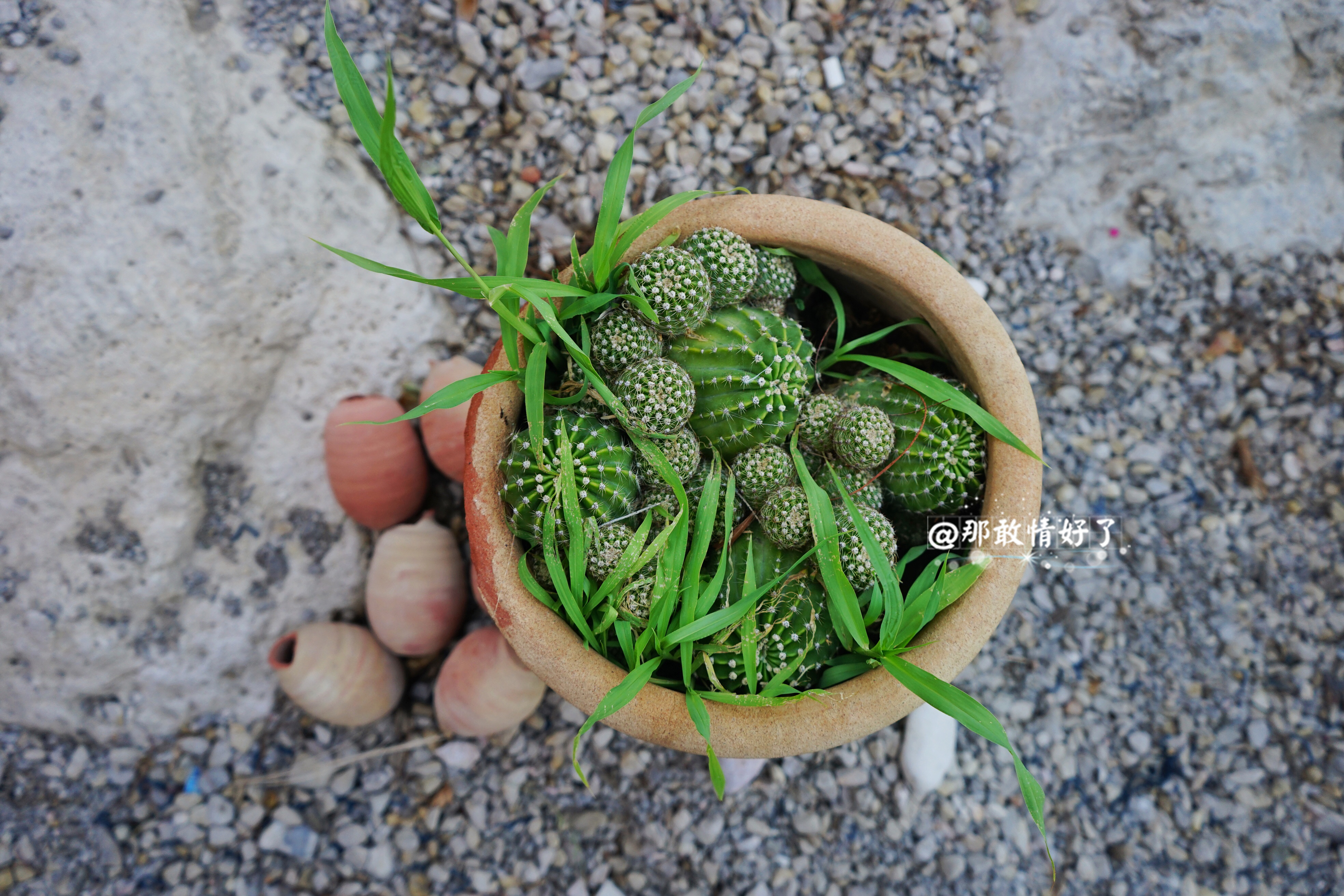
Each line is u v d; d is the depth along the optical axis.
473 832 0.68
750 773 0.69
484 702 0.63
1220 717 0.70
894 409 0.52
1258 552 0.71
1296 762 0.70
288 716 0.69
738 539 0.50
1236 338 0.70
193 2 0.61
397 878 0.68
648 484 0.50
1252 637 0.71
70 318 0.59
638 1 0.66
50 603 0.63
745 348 0.49
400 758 0.69
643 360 0.49
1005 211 0.70
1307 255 0.69
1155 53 0.66
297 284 0.64
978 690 0.71
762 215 0.51
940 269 0.51
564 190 0.68
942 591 0.48
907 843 0.69
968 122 0.68
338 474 0.63
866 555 0.49
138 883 0.67
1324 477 0.70
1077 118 0.67
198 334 0.61
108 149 0.59
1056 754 0.70
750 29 0.67
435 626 0.64
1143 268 0.70
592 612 0.48
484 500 0.48
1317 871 0.68
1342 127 0.67
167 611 0.65
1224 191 0.69
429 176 0.67
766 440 0.49
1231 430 0.71
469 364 0.64
